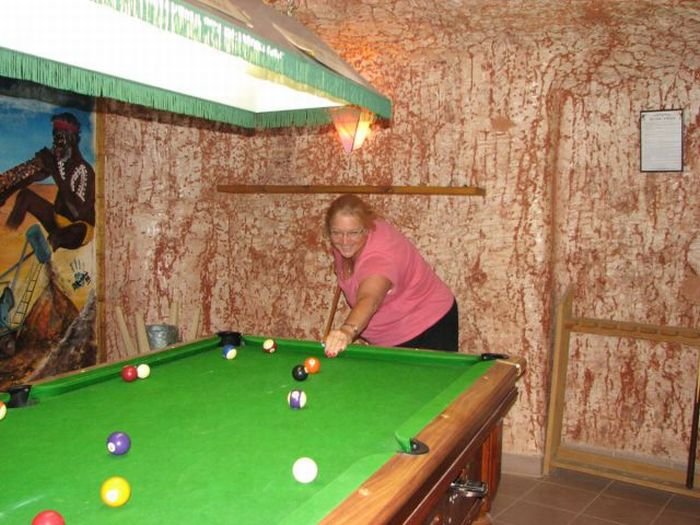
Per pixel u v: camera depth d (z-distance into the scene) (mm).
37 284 3662
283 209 4250
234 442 1571
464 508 1761
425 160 3824
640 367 3605
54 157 3709
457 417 1626
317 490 1282
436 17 3199
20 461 1437
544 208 3559
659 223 3510
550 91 3510
